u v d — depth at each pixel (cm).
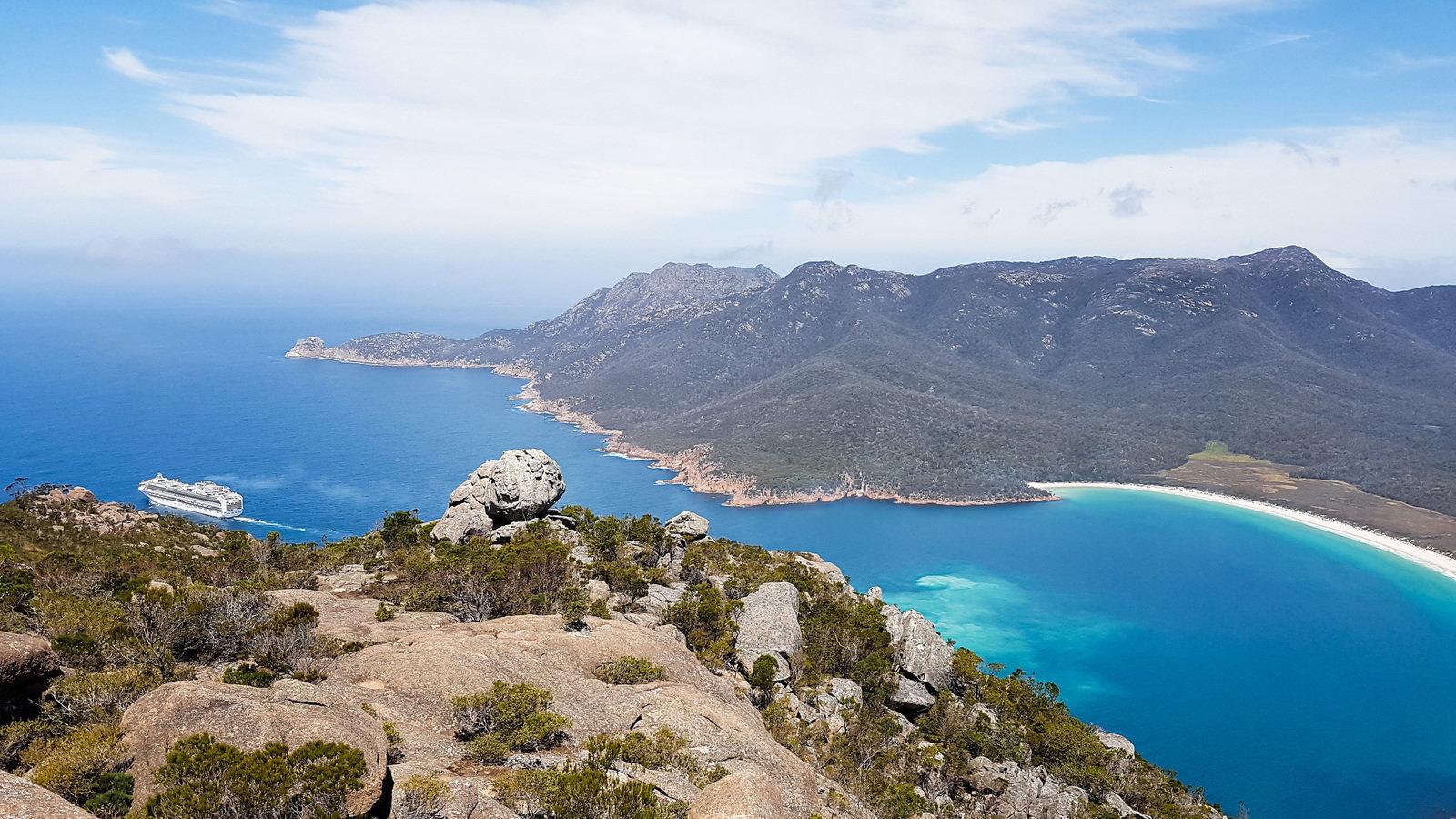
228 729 2095
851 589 12138
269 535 8525
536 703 3042
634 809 2375
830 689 7400
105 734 2159
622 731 3381
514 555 6856
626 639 4688
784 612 7894
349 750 2025
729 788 2553
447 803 2262
